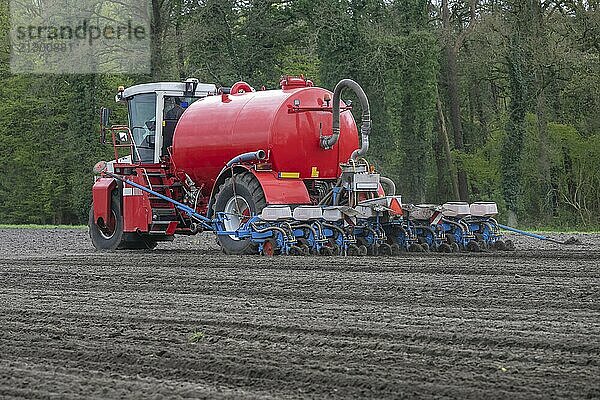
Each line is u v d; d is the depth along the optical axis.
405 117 92.56
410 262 29.69
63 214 106.75
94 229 42.12
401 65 89.75
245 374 13.98
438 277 25.59
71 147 99.00
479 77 93.50
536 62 85.94
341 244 33.22
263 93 36.84
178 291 24.38
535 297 21.30
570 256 31.28
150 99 40.41
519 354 14.97
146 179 38.94
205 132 37.59
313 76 93.44
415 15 90.50
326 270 28.22
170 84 40.19
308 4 90.44
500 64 90.69
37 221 107.12
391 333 16.97
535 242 41.22
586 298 20.98
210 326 18.33
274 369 14.09
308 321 18.55
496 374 13.56
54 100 100.69
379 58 87.50
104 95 97.75
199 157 37.81
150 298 22.94
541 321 18.05
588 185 87.88
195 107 38.78
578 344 15.55
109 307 21.42
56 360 15.33
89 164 98.06
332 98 35.84
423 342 16.17
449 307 20.19
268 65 92.56
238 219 35.72
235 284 25.27
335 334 17.14
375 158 88.69
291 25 93.19
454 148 96.69
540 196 89.31
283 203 34.50
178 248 43.62
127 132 42.34
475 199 99.69
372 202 33.34
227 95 37.97
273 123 35.25
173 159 39.00
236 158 35.72
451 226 34.81
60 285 26.36
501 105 101.44
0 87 102.56
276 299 22.23
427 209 34.31
